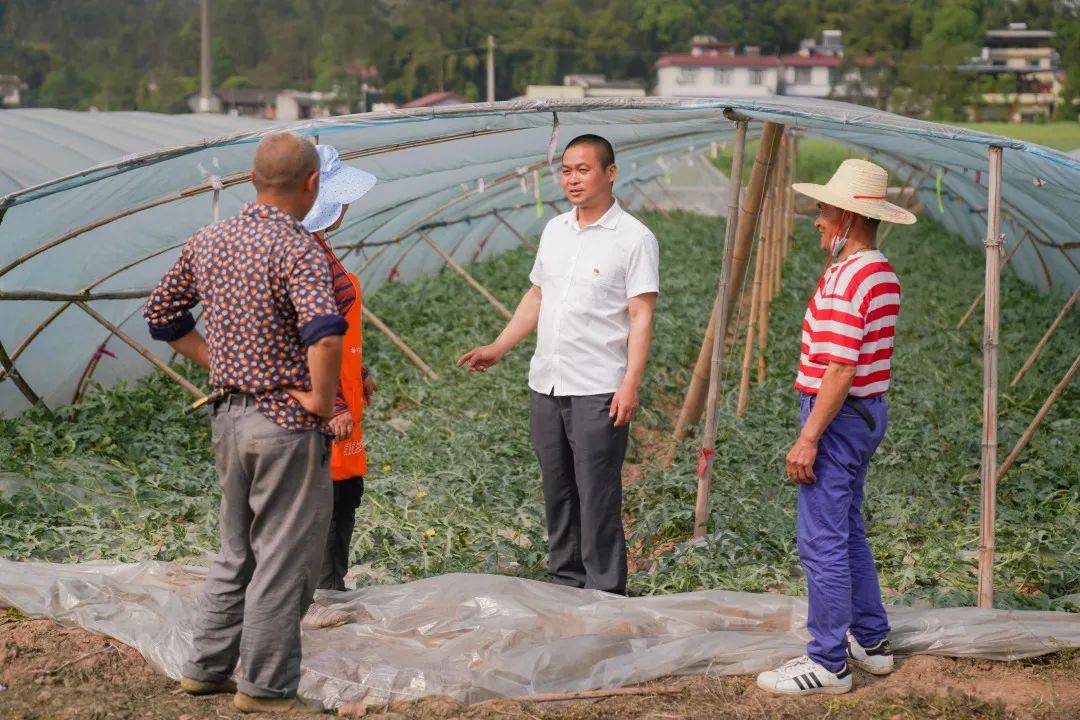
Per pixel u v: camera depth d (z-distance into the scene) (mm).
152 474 7215
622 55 95438
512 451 7891
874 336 4215
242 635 3971
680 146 12273
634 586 5535
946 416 8906
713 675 4477
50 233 6641
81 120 11273
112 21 104062
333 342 3664
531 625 4762
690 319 12875
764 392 9625
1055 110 87125
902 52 93562
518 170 8961
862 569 4473
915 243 20391
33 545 5664
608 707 4184
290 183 3857
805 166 39156
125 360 9625
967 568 5758
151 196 6309
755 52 99375
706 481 6188
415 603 4910
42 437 7719
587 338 5121
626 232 5109
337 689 4258
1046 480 7332
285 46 101312
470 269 16656
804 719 4141
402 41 92562
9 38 94688
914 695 4281
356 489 5035
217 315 3814
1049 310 13328
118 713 3998
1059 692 4320
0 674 4316
